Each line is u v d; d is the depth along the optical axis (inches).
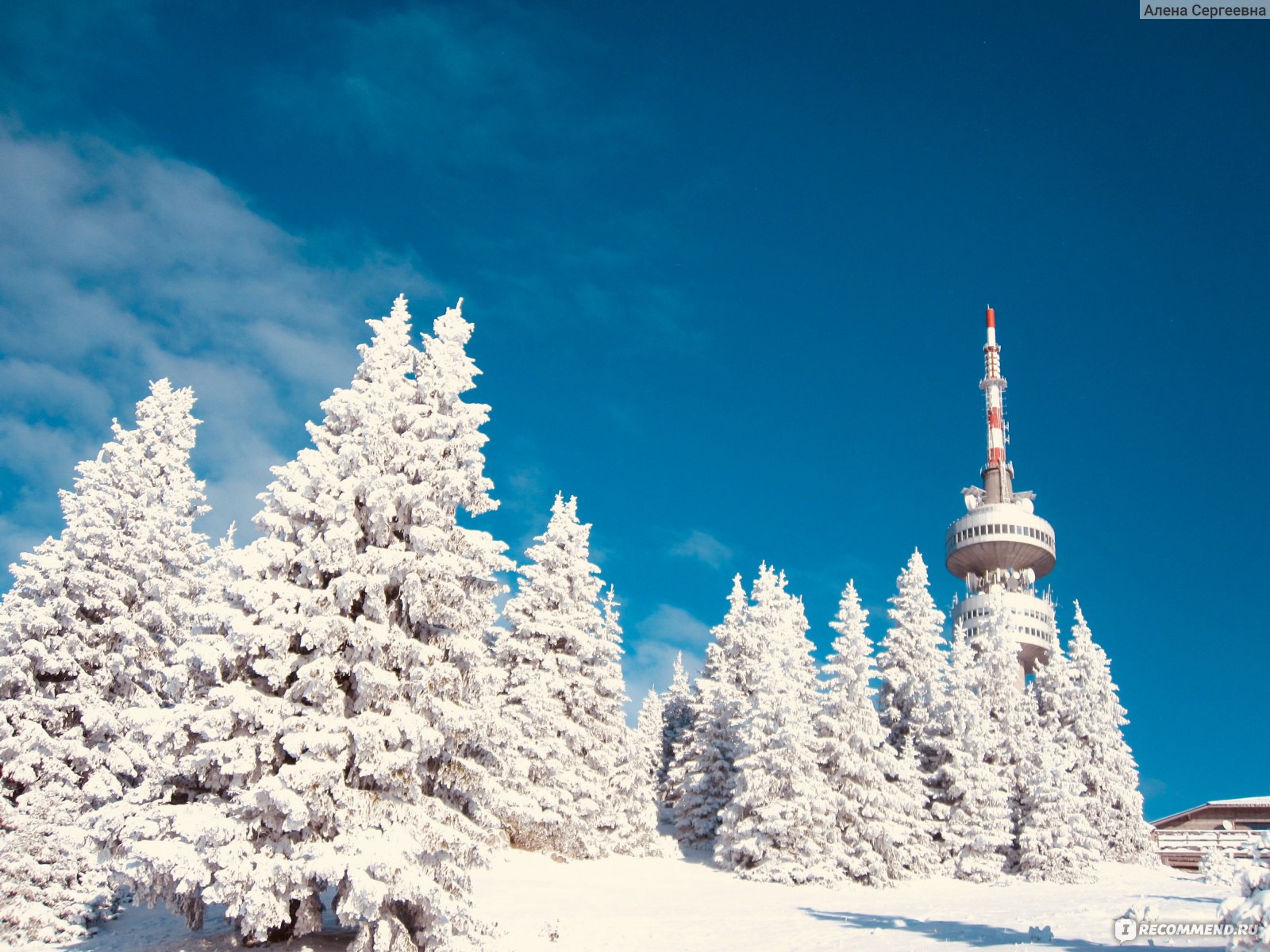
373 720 732.0
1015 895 1456.7
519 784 1503.4
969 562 4781.0
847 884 1535.4
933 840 1904.5
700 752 2068.2
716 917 1048.2
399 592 791.1
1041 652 4195.4
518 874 1339.8
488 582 863.1
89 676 1194.6
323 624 740.0
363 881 653.9
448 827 758.5
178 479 1374.3
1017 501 4936.0
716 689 2091.5
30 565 1219.9
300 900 715.4
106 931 899.4
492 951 735.1
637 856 1717.5
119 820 724.7
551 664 1675.7
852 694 1780.3
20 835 887.1
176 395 1443.2
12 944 821.2
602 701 1724.9
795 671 2090.3
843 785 1694.1
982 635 2373.3
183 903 729.6
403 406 838.5
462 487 838.5
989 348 5290.4
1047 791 1911.9
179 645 1269.7
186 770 714.2
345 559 771.4
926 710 2082.9
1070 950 675.4
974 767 1915.6
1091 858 1859.0
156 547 1294.3
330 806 701.9
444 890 719.7
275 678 736.3
